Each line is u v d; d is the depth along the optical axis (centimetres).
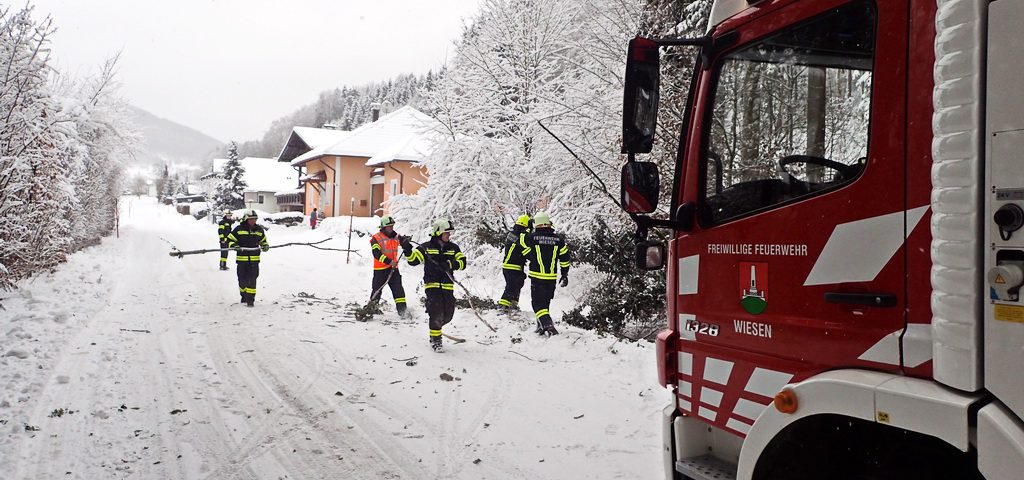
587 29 1409
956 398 183
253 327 911
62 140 1022
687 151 297
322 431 508
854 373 214
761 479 243
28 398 544
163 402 564
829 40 236
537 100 1631
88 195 1894
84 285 1166
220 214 4781
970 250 181
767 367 251
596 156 1216
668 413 301
